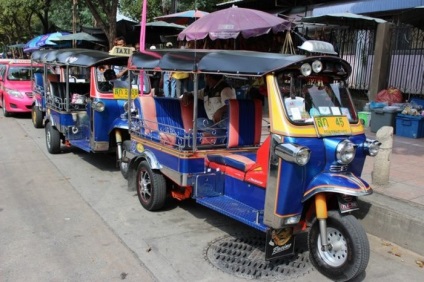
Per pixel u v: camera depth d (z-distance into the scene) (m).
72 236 4.77
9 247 4.43
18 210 5.53
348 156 3.86
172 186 5.54
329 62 4.11
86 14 25.41
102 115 7.27
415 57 10.75
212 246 4.61
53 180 6.97
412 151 7.86
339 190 3.68
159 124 5.44
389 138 5.62
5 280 3.78
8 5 22.20
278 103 3.91
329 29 11.73
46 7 25.36
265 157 4.30
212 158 4.96
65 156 8.69
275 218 3.92
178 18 12.38
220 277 3.96
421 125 9.09
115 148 7.51
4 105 13.88
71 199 6.05
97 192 6.40
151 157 5.45
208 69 4.47
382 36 10.90
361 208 5.16
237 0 15.60
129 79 6.02
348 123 4.19
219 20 9.07
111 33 12.72
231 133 5.22
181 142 5.01
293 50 9.71
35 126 11.90
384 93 10.43
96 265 4.11
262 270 4.11
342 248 3.87
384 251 4.68
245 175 4.57
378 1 11.98
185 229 5.07
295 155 3.63
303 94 4.13
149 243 4.65
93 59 7.31
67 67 7.91
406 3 11.28
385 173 5.66
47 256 4.26
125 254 4.36
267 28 8.77
